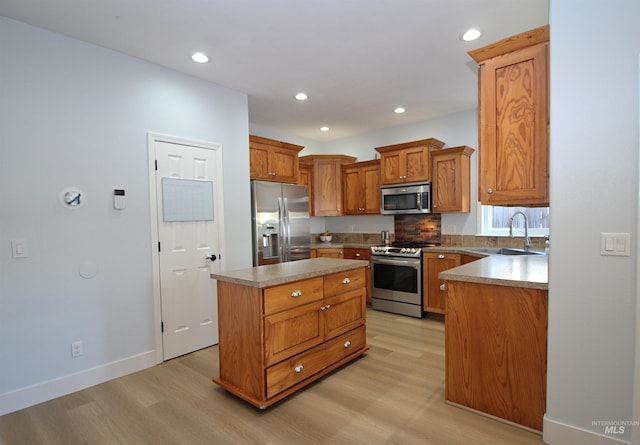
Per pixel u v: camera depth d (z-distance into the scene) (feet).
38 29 7.79
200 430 6.63
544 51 6.61
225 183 11.50
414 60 9.77
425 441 6.17
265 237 13.42
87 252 8.48
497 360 6.72
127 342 9.16
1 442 6.36
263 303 7.18
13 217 7.46
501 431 6.42
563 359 5.90
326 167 17.95
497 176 7.20
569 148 5.75
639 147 5.23
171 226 10.09
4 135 7.36
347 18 7.64
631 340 5.39
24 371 7.57
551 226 5.94
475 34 8.39
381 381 8.47
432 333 11.97
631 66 5.28
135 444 6.26
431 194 14.76
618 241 5.42
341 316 9.15
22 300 7.56
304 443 6.19
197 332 10.71
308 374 8.12
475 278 6.81
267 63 9.82
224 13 7.35
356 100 13.12
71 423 6.93
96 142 8.64
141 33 8.13
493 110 7.21
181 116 10.36
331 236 19.44
